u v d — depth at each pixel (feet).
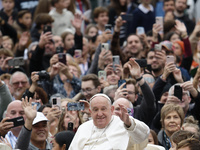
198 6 207.92
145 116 119.03
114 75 133.59
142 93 119.14
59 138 102.17
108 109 96.27
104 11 186.91
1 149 93.15
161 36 173.06
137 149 95.81
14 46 176.65
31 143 104.01
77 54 159.33
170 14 191.52
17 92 133.28
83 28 197.26
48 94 134.10
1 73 149.48
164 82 127.54
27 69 159.12
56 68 132.46
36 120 102.99
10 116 109.29
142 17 189.26
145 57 156.25
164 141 114.52
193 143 87.15
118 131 95.66
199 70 128.16
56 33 184.55
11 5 192.54
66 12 186.80
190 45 153.79
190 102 131.23
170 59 130.72
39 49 148.66
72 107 114.42
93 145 95.76
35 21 174.60
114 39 151.43
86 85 127.95
